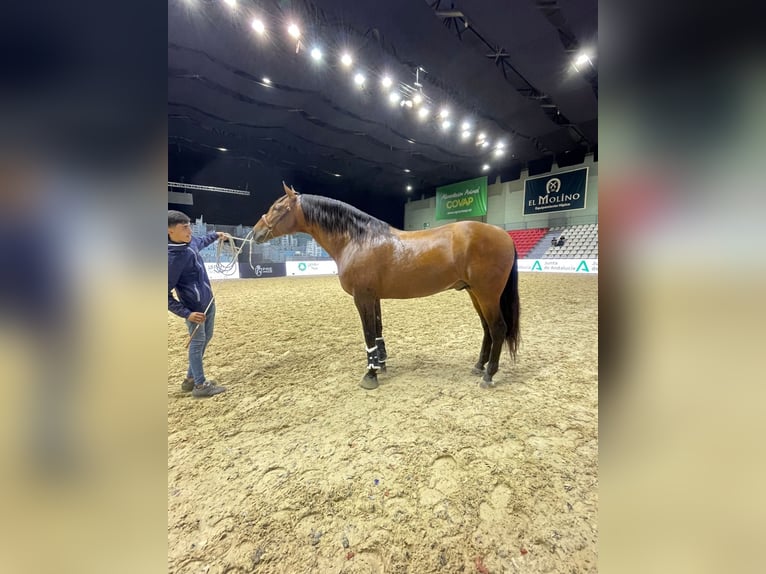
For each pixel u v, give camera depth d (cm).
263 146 1217
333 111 900
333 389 200
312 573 82
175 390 204
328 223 198
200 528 97
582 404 175
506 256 183
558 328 347
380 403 179
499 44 582
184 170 1379
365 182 1789
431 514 100
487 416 162
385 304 545
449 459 128
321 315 457
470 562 84
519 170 1459
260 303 566
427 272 187
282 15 531
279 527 97
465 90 777
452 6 514
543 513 100
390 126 1004
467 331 350
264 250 1379
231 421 163
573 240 1258
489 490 110
